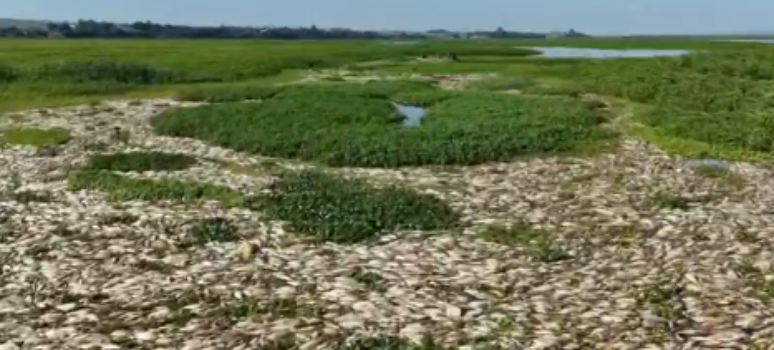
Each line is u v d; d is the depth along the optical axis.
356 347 13.03
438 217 22.05
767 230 20.34
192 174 28.27
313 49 129.88
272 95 54.03
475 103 47.34
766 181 27.67
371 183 26.89
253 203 23.67
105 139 36.25
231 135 35.84
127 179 26.77
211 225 21.05
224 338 13.45
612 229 20.86
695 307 14.92
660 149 34.22
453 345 13.15
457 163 31.11
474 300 15.46
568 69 76.06
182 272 17.23
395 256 18.52
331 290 15.98
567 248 19.23
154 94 57.31
